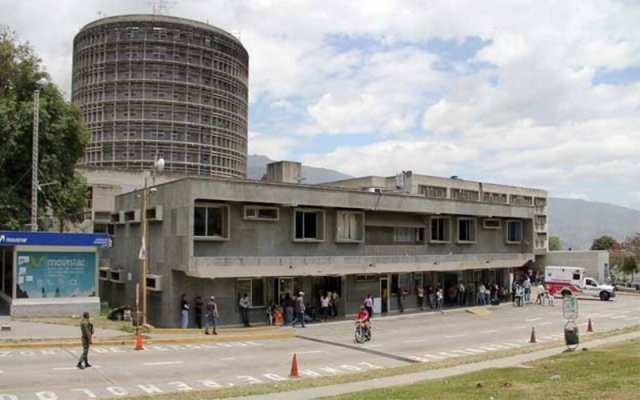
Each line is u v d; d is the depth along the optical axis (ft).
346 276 148.15
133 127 363.56
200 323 123.03
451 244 174.70
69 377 69.05
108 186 218.18
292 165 180.55
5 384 64.23
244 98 416.05
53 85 159.33
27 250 115.24
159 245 130.11
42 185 147.84
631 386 54.54
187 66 374.43
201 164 377.30
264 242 132.67
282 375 75.00
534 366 74.54
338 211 146.20
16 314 112.98
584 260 276.41
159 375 72.84
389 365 84.74
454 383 62.18
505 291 191.11
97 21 375.04
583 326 133.90
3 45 156.66
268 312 130.62
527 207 194.90
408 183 276.41
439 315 153.38
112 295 154.51
